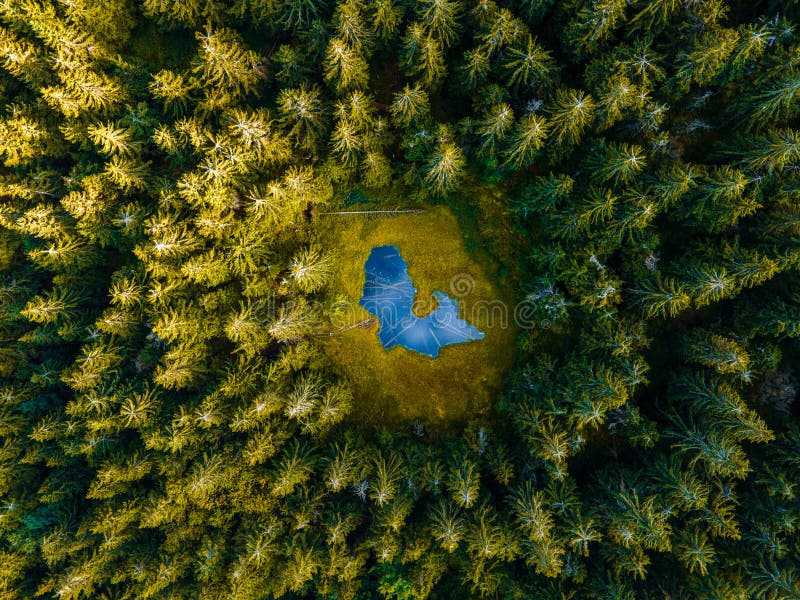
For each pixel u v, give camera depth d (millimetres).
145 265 27547
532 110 25406
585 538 22875
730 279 22828
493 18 24328
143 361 28312
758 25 24812
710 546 22250
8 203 28734
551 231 27641
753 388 26734
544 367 28312
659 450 26391
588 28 23906
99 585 28266
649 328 28406
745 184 22359
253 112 26047
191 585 26766
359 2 24312
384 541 24672
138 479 27328
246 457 25578
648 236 25328
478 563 23922
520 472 27062
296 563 24594
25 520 28328
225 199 26609
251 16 28578
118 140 25906
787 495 22531
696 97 25734
